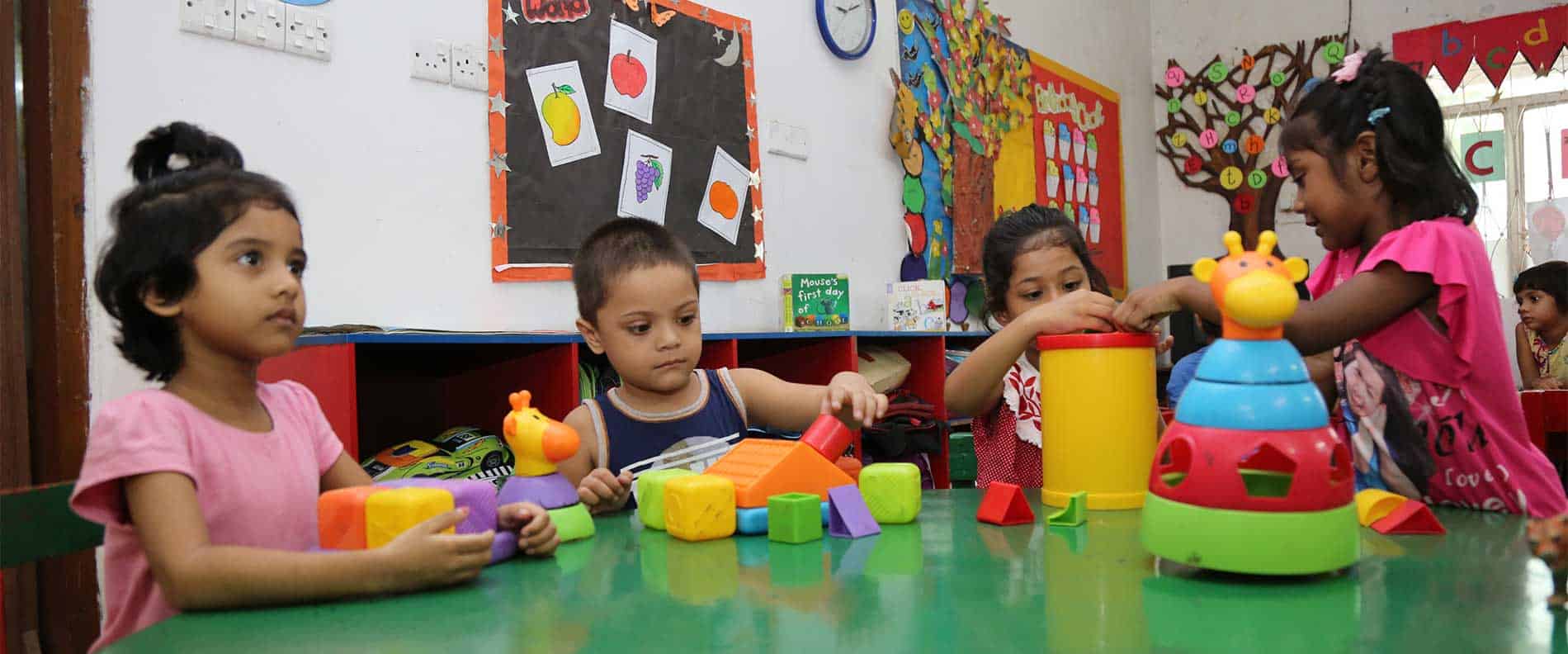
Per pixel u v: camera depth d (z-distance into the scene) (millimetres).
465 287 1961
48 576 1533
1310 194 988
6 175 1451
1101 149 4184
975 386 1137
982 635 448
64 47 1462
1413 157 928
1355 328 893
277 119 1674
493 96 2016
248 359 809
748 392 1365
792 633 460
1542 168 3979
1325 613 474
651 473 819
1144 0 4676
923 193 3209
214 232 750
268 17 1657
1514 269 4023
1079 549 646
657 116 2371
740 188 2594
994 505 762
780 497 719
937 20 3262
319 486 927
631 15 2312
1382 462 995
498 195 2021
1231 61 4512
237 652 471
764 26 2689
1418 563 578
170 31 1551
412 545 573
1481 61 3990
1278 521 526
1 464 1431
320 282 1725
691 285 1243
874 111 3066
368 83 1807
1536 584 521
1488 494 928
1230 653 412
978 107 3379
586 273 1258
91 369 1499
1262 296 557
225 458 794
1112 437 799
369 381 1852
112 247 769
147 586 768
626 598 545
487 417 1892
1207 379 576
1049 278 1438
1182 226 4652
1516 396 962
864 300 3000
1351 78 958
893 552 653
